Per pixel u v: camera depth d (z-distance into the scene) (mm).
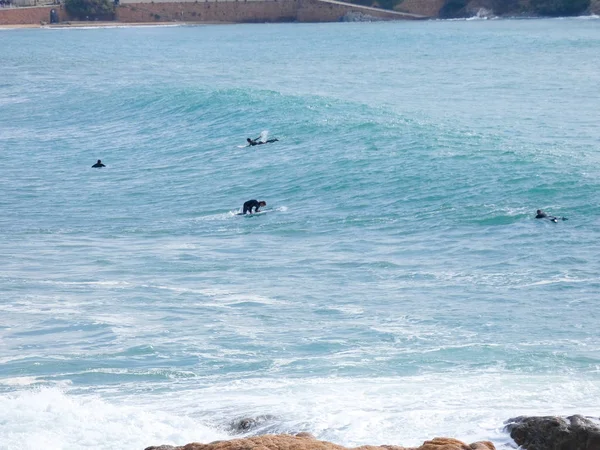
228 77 185625
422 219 63094
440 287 47062
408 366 35375
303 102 117875
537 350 36906
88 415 29781
